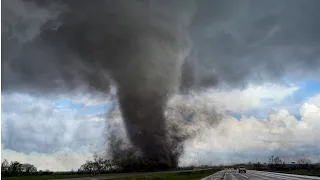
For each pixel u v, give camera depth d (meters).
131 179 67.50
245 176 78.06
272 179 61.81
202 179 65.25
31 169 129.25
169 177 77.31
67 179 69.44
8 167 123.69
